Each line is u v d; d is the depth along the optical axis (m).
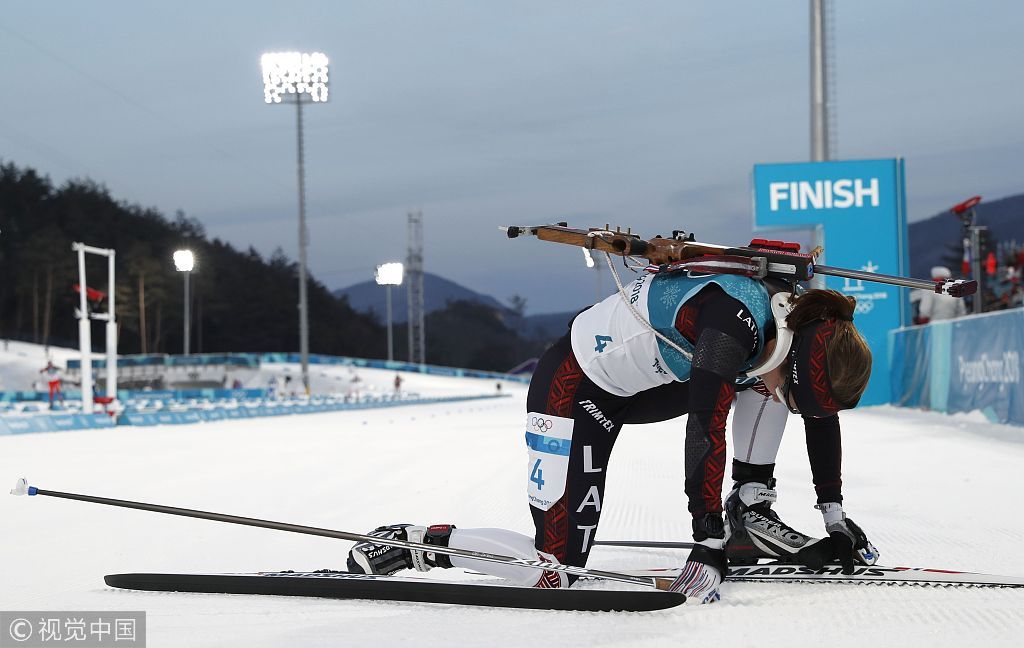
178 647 2.10
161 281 92.75
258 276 118.19
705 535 2.43
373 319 138.50
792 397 2.38
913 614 2.30
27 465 8.92
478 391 56.44
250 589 2.68
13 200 100.00
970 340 12.58
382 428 15.43
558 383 2.62
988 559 3.26
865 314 18.30
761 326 2.33
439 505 5.16
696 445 2.35
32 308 89.38
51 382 28.62
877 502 4.93
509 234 2.75
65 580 3.29
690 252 2.43
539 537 2.65
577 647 2.04
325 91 41.66
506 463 7.90
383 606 2.48
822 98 19.42
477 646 2.06
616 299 2.60
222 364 58.16
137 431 16.23
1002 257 18.50
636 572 2.74
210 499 5.77
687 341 2.41
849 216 18.38
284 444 11.50
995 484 5.76
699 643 2.07
